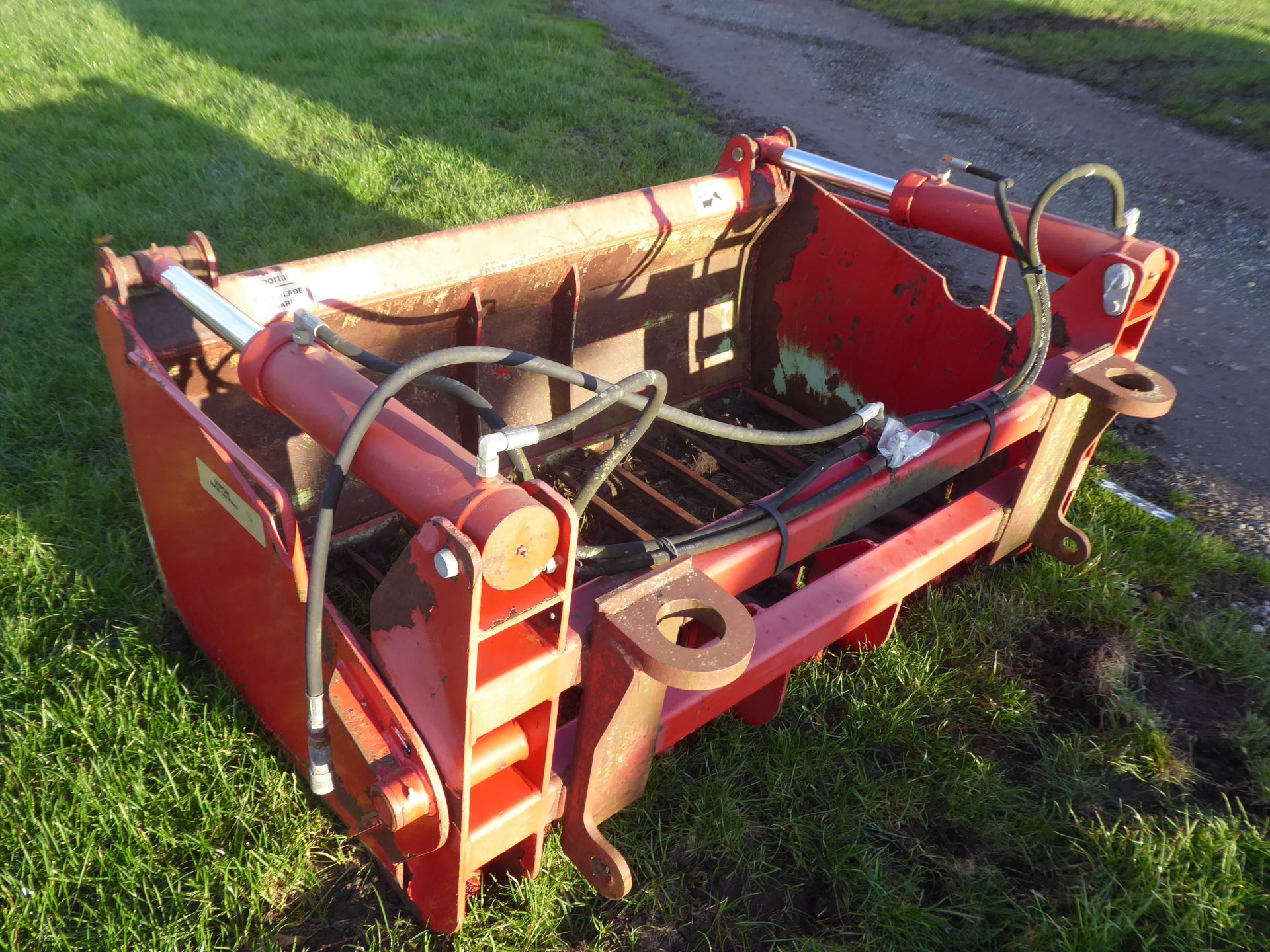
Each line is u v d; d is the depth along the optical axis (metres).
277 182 5.83
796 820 2.42
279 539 1.82
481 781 1.88
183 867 2.26
